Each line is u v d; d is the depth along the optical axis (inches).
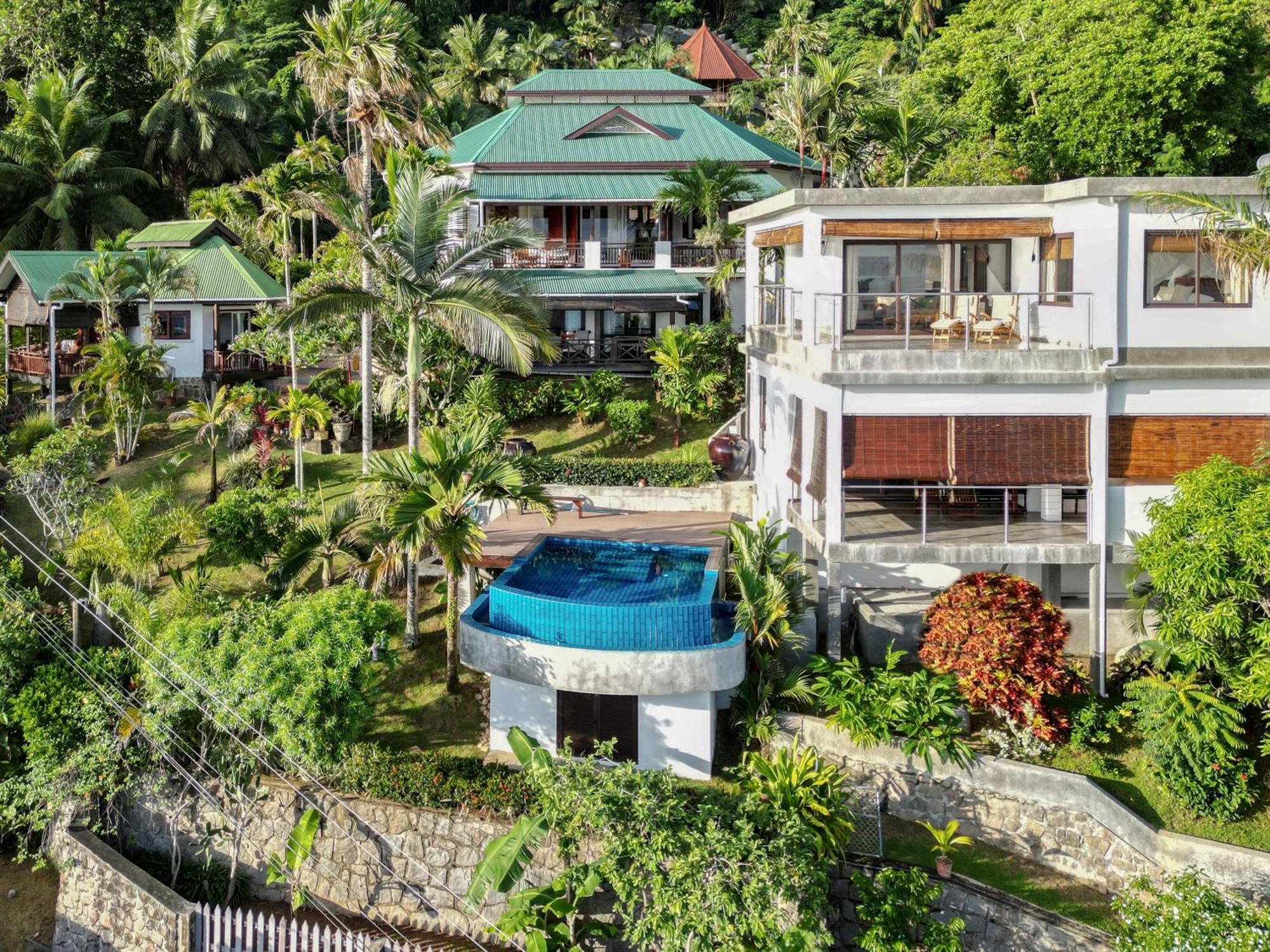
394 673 986.1
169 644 847.1
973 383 874.1
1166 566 765.3
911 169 1520.7
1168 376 877.8
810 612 940.0
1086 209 890.1
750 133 1972.2
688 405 1408.7
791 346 1026.7
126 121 2578.7
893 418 882.8
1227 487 767.1
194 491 1371.8
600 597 911.7
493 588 900.6
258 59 2910.9
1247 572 740.7
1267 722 799.1
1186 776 768.9
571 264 1745.8
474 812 822.5
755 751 849.5
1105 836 767.7
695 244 1721.2
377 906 843.4
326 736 796.6
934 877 743.7
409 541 869.2
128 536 1047.6
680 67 3262.8
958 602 860.6
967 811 806.5
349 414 1464.1
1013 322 1000.2
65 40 2600.9
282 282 2178.9
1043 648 834.2
